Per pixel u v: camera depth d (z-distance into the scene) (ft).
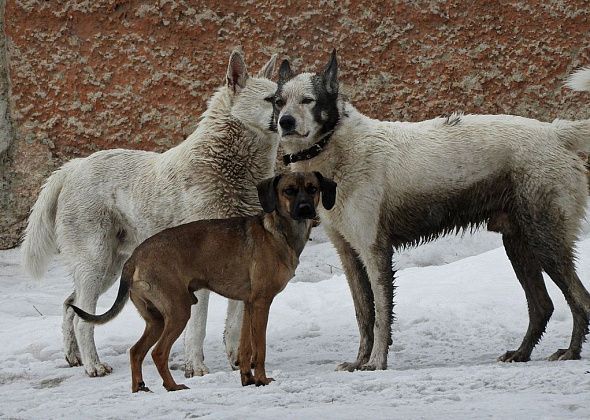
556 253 39.78
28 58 65.67
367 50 65.00
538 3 64.28
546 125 40.60
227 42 64.90
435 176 39.70
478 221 40.75
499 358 40.60
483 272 53.31
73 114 65.82
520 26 64.44
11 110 66.18
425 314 48.01
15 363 44.65
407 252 62.59
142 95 65.36
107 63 65.36
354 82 65.21
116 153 44.86
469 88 64.85
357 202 39.40
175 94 65.26
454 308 48.47
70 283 61.31
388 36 64.80
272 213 34.09
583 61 64.28
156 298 33.78
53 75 65.67
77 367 43.50
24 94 65.92
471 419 24.91
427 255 62.39
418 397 28.94
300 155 39.68
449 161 39.78
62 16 65.21
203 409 27.96
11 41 65.77
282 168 61.57
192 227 34.47
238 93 42.34
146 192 43.11
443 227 40.55
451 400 28.09
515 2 64.28
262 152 42.73
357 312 40.70
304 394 29.84
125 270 34.27
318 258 62.85
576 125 40.29
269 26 64.85
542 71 64.64
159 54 65.16
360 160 39.45
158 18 64.90
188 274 34.09
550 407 26.12
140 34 65.16
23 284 61.41
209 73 64.95
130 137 65.62
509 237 41.29
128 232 44.39
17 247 66.85
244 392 30.78
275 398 29.30
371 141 39.75
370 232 39.55
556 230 39.78
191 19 64.85
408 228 40.24
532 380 30.81
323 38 64.95
